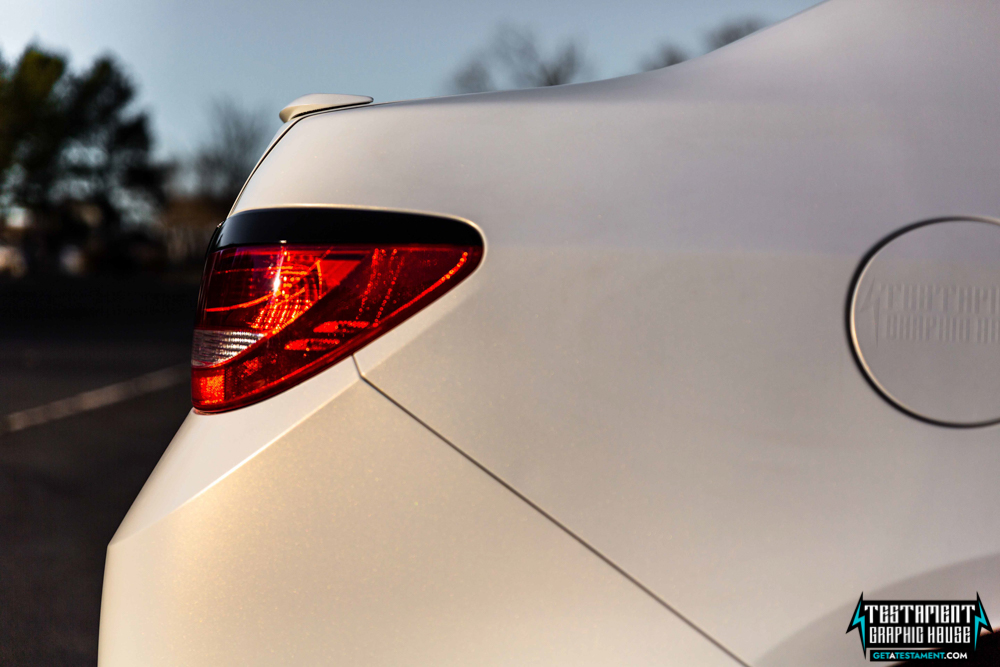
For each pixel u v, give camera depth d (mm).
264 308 912
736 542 875
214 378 931
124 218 45531
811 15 1152
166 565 886
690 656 863
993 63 1062
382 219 915
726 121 989
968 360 896
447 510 869
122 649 894
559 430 879
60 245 42375
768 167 953
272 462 877
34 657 2398
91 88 40062
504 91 1084
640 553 872
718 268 903
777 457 882
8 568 3109
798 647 868
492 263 900
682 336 892
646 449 880
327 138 986
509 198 926
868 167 955
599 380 886
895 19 1117
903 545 878
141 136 43344
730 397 885
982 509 884
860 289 900
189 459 919
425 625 860
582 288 897
